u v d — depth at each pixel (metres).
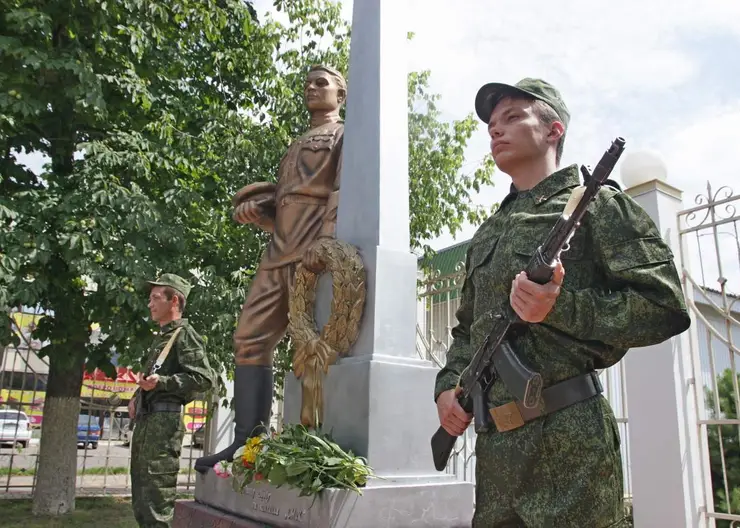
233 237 8.56
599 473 1.80
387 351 3.39
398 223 3.67
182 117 8.84
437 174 9.99
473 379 2.08
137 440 4.76
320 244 3.68
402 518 2.90
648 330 1.76
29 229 6.70
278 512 3.07
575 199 1.64
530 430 1.89
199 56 9.38
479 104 2.35
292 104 9.13
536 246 2.00
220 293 7.57
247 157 8.35
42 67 7.19
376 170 3.69
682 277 4.95
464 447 5.79
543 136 2.21
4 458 13.09
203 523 3.62
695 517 4.54
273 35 9.27
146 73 8.48
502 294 2.07
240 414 4.09
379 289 3.45
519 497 1.89
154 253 7.35
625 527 2.03
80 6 7.50
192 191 7.81
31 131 7.82
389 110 3.85
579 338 1.83
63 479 7.81
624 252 1.85
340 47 9.90
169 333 4.89
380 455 3.08
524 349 1.96
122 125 8.26
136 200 6.93
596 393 1.91
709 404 5.25
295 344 3.74
